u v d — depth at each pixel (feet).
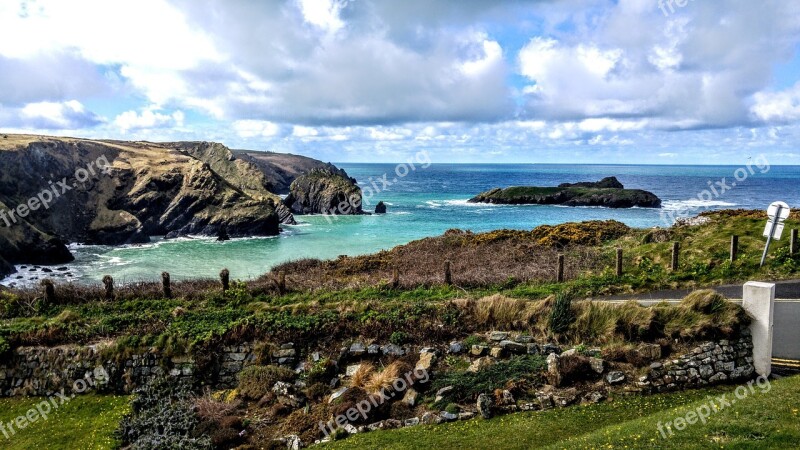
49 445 51.13
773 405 41.45
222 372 62.28
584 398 50.80
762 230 91.66
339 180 337.11
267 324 65.26
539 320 63.67
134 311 72.95
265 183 385.70
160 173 267.39
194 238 243.60
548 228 134.62
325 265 118.32
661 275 80.59
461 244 130.00
